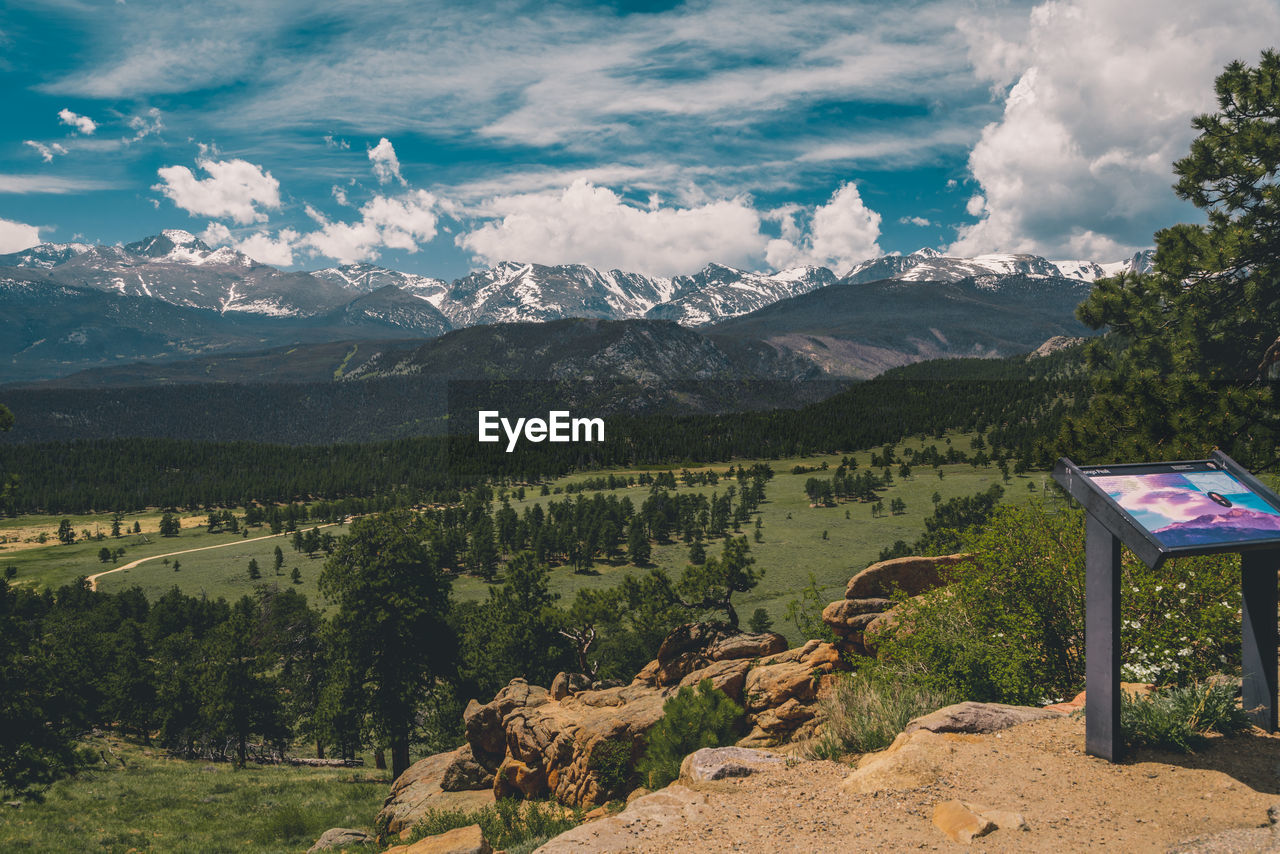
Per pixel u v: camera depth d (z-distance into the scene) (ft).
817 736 26.48
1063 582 27.78
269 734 171.94
